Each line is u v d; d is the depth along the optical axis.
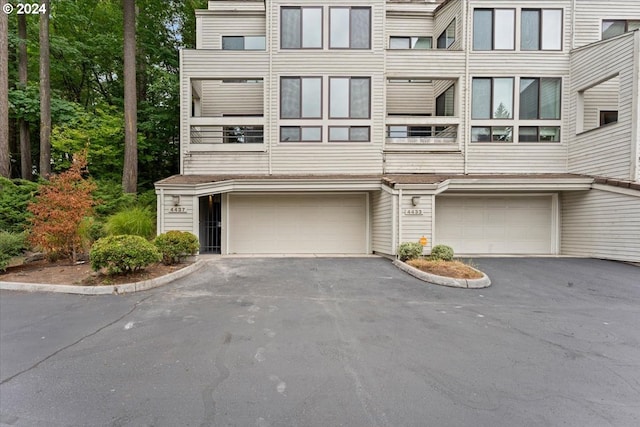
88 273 7.04
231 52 11.50
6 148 11.16
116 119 13.96
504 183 10.47
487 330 4.41
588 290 6.46
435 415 2.61
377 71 11.53
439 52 11.69
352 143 11.58
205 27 13.37
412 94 13.44
